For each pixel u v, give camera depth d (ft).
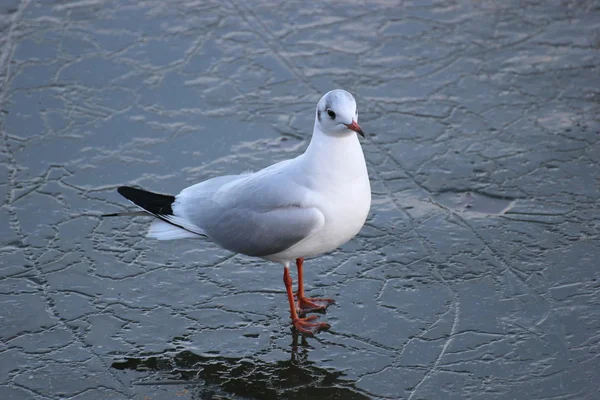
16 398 30.12
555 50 55.16
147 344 32.96
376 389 30.60
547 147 46.01
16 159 44.75
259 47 55.36
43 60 53.42
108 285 36.29
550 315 34.17
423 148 46.21
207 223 34.17
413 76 52.75
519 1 60.70
